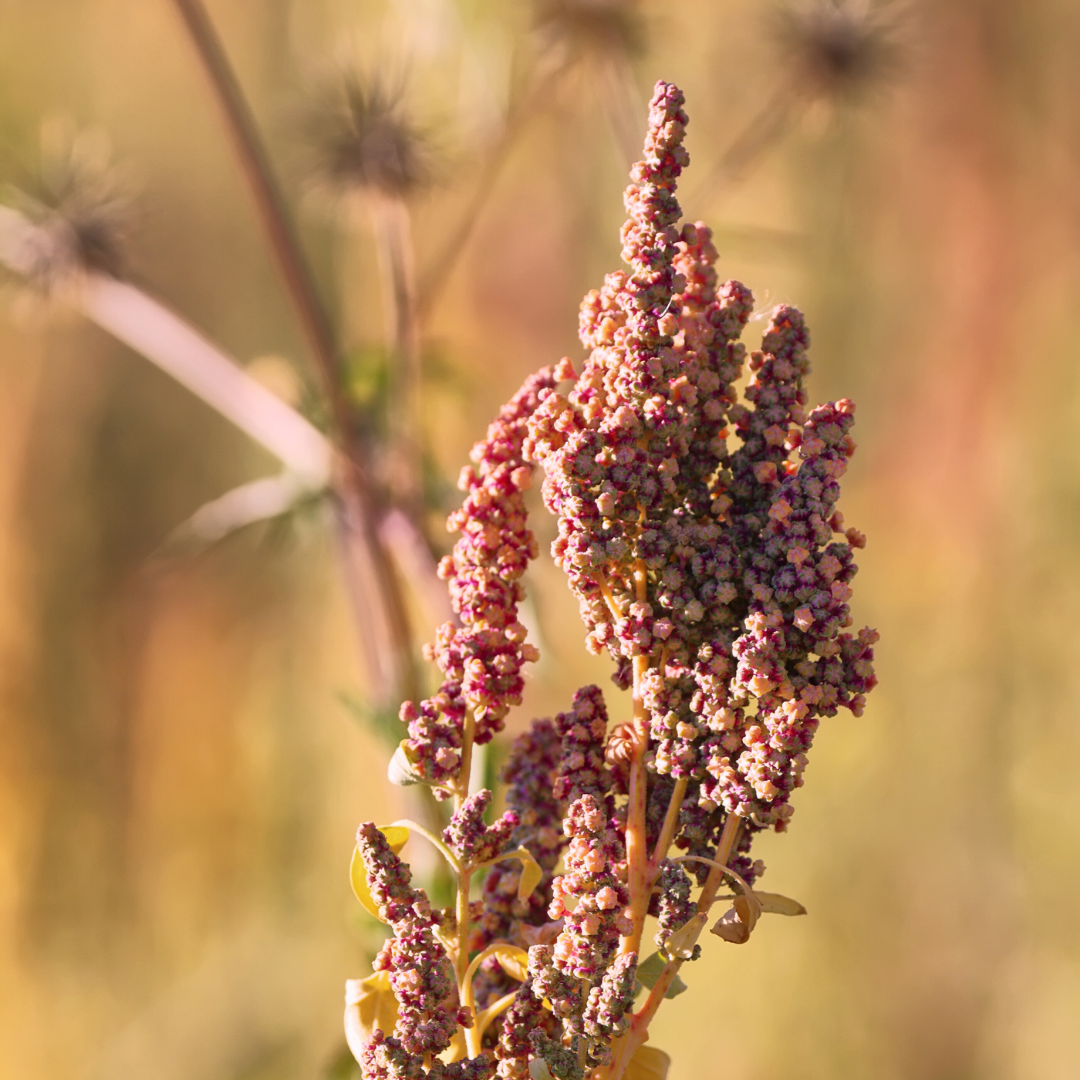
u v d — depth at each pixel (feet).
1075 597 11.35
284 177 9.52
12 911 12.41
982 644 11.53
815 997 10.48
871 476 12.41
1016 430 12.05
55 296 5.56
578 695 3.40
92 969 12.34
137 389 13.43
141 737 12.70
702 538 3.37
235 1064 11.37
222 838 12.26
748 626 3.34
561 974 3.34
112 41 12.48
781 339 3.41
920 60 6.02
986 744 11.21
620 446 3.35
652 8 8.83
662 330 3.35
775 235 5.50
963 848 10.96
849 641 3.34
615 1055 3.37
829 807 11.02
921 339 12.16
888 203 11.80
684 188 9.66
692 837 3.38
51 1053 11.91
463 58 5.77
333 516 4.94
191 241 12.36
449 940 3.39
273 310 12.41
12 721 12.74
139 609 12.97
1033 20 12.38
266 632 12.46
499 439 3.40
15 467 13.14
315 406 5.08
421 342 5.43
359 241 9.95
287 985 11.56
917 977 10.62
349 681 11.43
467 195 8.34
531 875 3.39
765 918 10.68
